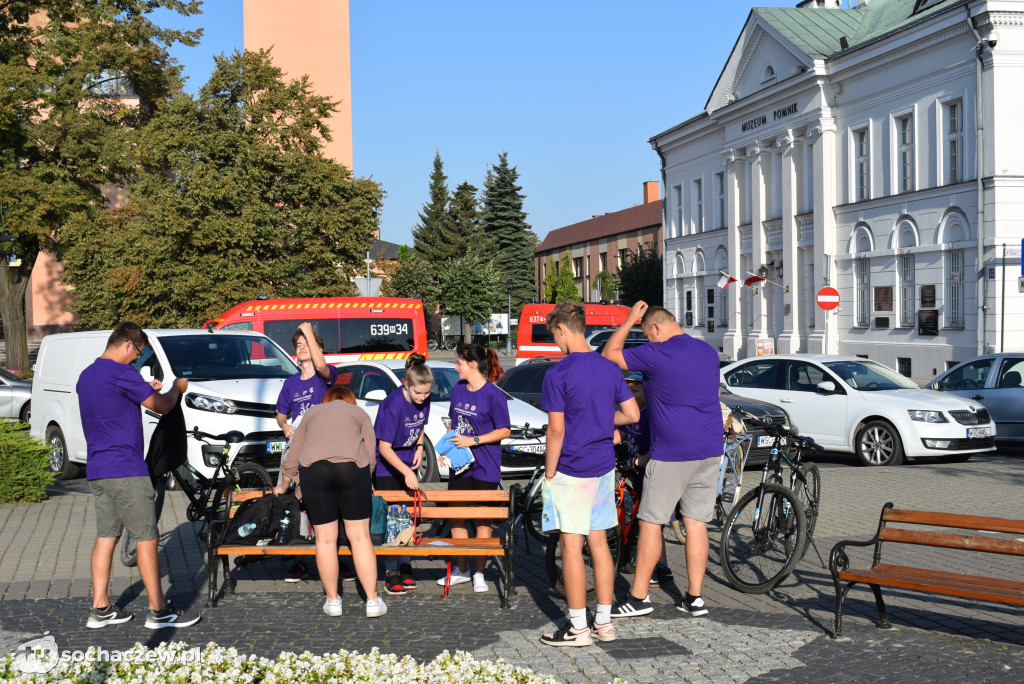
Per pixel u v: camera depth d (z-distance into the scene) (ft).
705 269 134.51
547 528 18.97
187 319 103.35
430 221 292.40
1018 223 81.00
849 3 121.90
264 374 40.32
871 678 16.61
